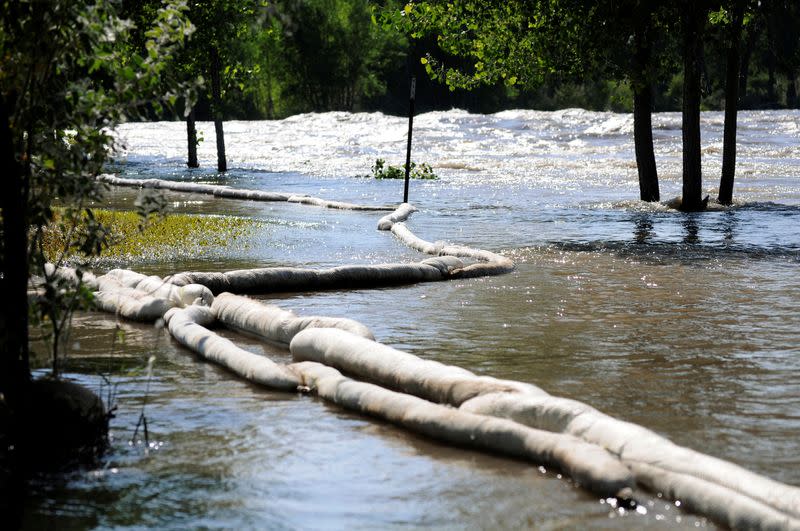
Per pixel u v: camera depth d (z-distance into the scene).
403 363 9.84
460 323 13.38
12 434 8.27
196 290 14.12
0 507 6.88
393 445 8.22
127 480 7.41
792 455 7.99
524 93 141.75
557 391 9.91
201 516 6.71
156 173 47.28
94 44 8.62
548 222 26.66
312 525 6.57
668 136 65.44
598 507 6.87
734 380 10.34
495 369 10.81
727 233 23.84
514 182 41.66
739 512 6.45
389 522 6.61
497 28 29.11
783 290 15.93
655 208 29.94
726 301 14.95
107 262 18.36
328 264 18.77
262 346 12.23
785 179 40.56
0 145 8.07
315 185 40.25
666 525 6.56
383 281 16.75
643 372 10.67
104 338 12.45
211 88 46.50
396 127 83.06
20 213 8.24
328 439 8.38
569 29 27.00
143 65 8.99
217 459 7.87
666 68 28.91
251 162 56.25
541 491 7.16
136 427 8.73
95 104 8.85
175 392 9.92
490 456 7.95
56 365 8.87
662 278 17.22
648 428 8.69
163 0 9.36
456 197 34.81
